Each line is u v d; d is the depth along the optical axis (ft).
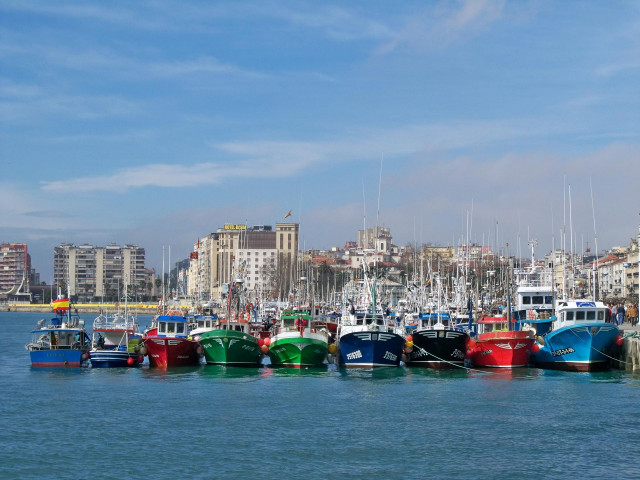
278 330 350.64
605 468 163.63
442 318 347.15
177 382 274.16
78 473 160.45
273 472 160.97
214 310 402.52
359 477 158.10
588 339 289.74
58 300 338.34
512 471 161.58
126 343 358.84
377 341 299.58
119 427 198.80
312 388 258.78
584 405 226.38
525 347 304.91
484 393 247.29
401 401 233.76
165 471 161.58
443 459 169.99
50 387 263.29
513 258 467.52
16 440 185.78
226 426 199.52
